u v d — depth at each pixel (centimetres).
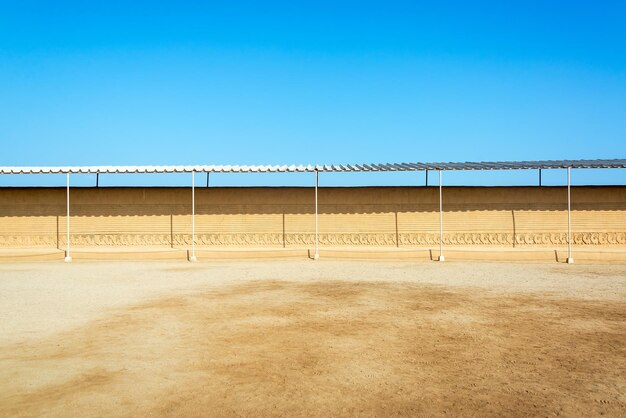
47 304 1113
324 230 2606
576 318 966
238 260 2153
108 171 2098
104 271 1739
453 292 1277
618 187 2580
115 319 954
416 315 991
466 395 570
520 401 553
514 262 2062
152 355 718
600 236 2564
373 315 990
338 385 599
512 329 876
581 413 522
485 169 2131
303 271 1734
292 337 818
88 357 708
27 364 677
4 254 2238
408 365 675
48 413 515
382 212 2606
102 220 2586
